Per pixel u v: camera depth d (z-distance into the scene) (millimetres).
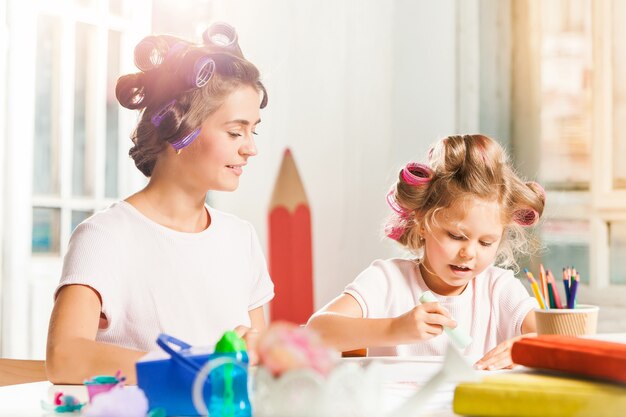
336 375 543
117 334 1274
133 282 1276
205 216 1411
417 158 3068
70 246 1239
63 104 2742
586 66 2789
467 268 1387
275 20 3158
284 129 3166
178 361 667
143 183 2967
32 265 2666
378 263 1552
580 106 2799
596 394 611
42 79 2744
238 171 1295
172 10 3084
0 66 2598
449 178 1388
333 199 3158
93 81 2852
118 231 1272
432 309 1205
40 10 2682
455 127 3010
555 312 1059
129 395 612
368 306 1462
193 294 1318
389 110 3119
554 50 2838
